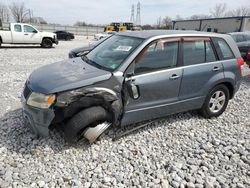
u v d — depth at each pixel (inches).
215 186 105.5
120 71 129.4
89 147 130.0
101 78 124.0
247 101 219.6
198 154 129.3
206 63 160.4
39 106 118.0
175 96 151.0
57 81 122.0
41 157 119.3
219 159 125.5
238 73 177.0
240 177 111.8
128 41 148.4
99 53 154.6
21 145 128.5
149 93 138.6
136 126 153.1
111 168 114.8
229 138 148.0
